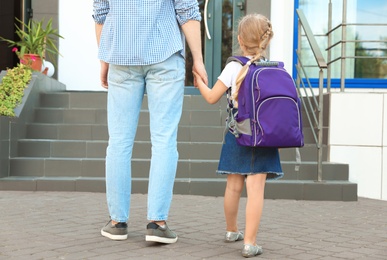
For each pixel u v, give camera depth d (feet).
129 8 12.80
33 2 30.35
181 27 13.28
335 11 30.25
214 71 31.50
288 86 12.01
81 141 23.31
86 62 30.73
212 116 25.54
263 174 12.51
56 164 22.17
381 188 23.52
